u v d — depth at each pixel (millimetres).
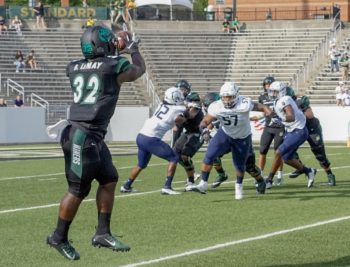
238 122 27250
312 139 32094
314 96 81188
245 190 30953
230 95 26875
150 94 82188
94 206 26156
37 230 21484
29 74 80938
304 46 87938
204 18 99438
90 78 15391
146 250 18500
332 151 55250
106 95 15352
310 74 83938
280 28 92125
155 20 94438
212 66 88188
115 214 24328
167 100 28938
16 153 54969
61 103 80375
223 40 91000
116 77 15398
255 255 17797
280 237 20047
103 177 15727
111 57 15469
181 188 31656
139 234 20719
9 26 88938
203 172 29234
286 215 24031
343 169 40500
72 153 15336
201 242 19484
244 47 90000
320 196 28938
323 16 105625
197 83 86625
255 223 22469
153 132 29172
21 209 25656
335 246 18797
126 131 72750
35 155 52844
